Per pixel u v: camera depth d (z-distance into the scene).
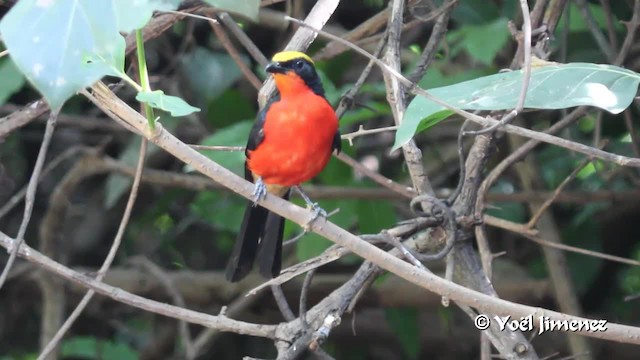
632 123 10.76
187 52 12.73
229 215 12.29
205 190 12.38
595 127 10.78
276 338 8.30
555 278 11.48
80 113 13.55
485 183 8.73
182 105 5.46
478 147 8.49
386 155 12.97
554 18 8.79
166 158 13.30
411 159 8.38
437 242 8.36
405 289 12.66
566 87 6.52
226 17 9.98
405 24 9.52
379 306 12.81
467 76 10.35
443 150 13.24
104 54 5.09
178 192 13.76
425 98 6.61
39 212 13.99
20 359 13.98
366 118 11.12
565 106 6.31
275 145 7.98
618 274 13.17
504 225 9.38
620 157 6.45
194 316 8.38
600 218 12.71
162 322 14.21
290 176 8.26
